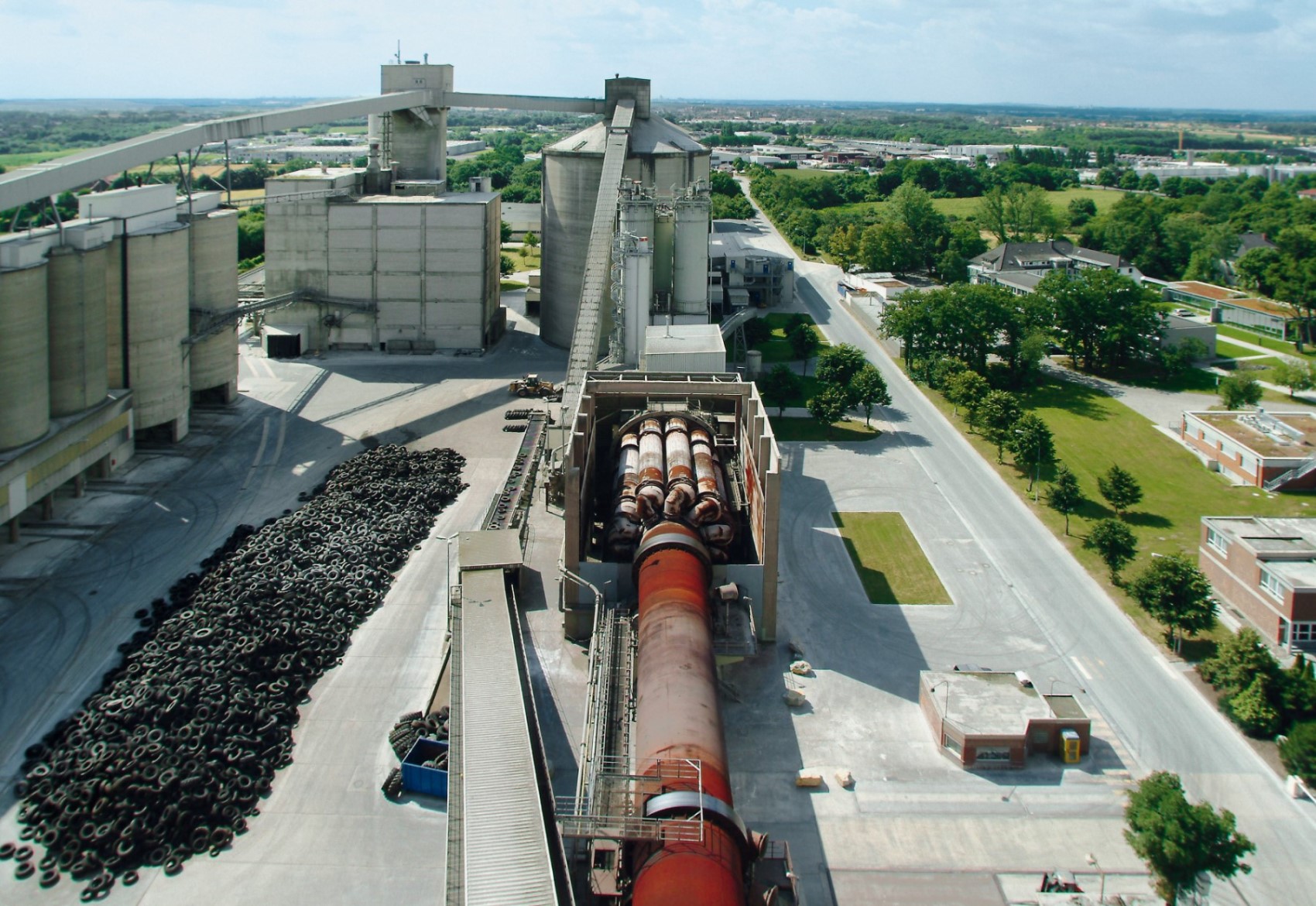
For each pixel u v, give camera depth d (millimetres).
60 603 67875
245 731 53562
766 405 116312
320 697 58312
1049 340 128250
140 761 49500
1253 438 98750
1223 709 59156
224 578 68250
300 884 44875
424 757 52156
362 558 72375
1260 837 48938
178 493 86812
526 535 78312
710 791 39312
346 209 129250
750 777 52844
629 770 43219
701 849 35781
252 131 105438
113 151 86000
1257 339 151875
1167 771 49219
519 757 44594
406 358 131625
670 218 108250
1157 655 64938
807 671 62000
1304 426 102250
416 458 92312
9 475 72938
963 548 80312
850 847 48062
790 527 84125
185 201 104625
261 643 59562
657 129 140000
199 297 105125
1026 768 53844
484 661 53625
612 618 57719
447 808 44938
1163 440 107562
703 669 47906
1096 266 183500
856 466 98500
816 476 95750
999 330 131250
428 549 77500
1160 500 91000
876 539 81812
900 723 57531
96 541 77375
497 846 38625
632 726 47219
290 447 98812
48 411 78312
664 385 77438
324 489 87688
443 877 45438
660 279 109625
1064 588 73875
